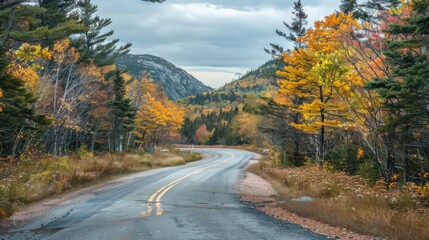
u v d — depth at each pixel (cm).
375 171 1858
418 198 1077
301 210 1107
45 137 3222
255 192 1942
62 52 2833
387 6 1585
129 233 798
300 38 2103
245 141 9594
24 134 2350
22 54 1285
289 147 3319
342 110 2000
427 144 1550
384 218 873
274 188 2170
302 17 3338
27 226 919
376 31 1513
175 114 6325
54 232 828
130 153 4038
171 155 4612
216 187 2012
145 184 1973
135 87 5391
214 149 8412
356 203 1111
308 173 1992
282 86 2278
